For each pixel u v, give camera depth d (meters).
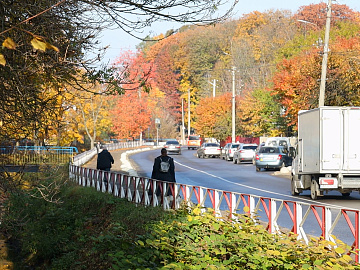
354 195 25.77
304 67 46.53
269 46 108.38
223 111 84.75
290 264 9.84
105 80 9.40
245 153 53.62
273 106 71.00
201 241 12.14
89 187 26.53
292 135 70.50
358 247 9.45
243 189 28.30
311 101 45.66
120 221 18.27
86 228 21.81
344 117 23.14
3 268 21.12
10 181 9.89
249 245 10.94
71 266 17.89
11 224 13.63
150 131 121.19
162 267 10.58
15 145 10.03
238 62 111.38
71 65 8.77
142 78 9.84
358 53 43.88
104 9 8.15
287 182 32.94
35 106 8.91
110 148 82.25
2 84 8.34
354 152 23.08
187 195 16.95
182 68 130.62
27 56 8.05
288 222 16.02
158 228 13.91
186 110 137.38
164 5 8.23
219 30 127.56
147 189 20.47
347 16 96.44
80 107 62.16
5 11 7.59
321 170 23.00
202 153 68.44
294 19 104.75
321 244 9.95
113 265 10.98
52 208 23.34
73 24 8.71
